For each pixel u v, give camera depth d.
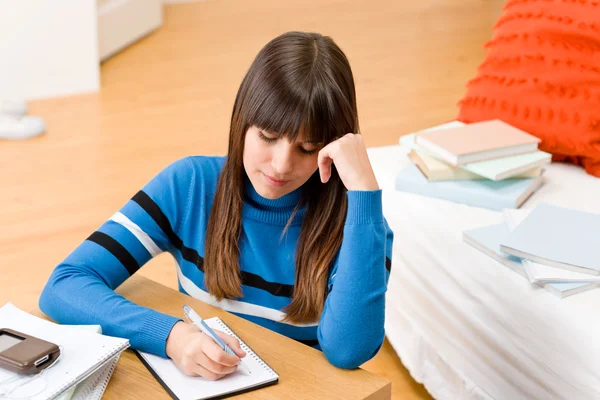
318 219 1.27
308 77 1.12
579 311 1.50
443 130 2.10
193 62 4.48
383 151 2.28
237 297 1.33
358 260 1.16
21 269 2.51
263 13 5.47
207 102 3.92
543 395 1.58
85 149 3.39
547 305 1.54
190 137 3.52
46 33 3.92
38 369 1.02
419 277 1.94
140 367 1.12
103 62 4.47
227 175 1.27
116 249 1.29
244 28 5.13
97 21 4.36
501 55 2.25
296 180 1.21
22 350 1.03
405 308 2.03
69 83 4.03
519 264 1.64
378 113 3.79
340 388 1.07
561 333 1.50
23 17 3.87
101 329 1.17
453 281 1.80
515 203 1.89
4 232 2.73
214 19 5.33
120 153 3.35
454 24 5.23
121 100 3.95
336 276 1.18
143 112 3.80
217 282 1.31
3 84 3.93
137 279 1.35
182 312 1.24
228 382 1.07
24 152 3.36
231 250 1.29
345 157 1.16
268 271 1.31
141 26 4.87
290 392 1.06
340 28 5.14
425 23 5.25
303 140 1.15
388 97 3.99
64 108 3.85
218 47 4.75
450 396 1.89
